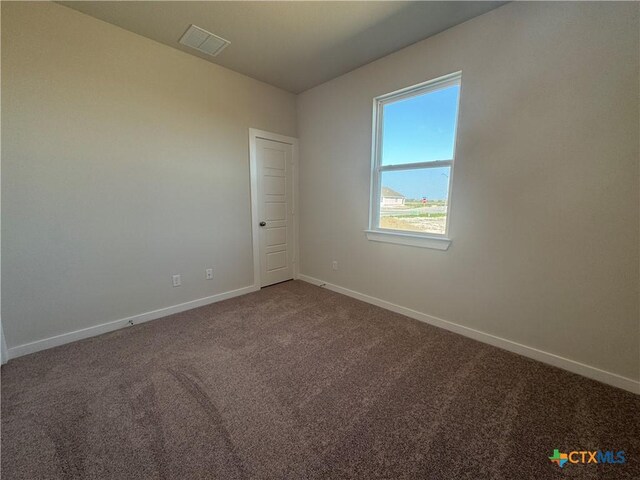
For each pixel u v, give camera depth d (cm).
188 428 133
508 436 130
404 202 261
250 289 329
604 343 167
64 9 189
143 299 246
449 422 138
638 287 155
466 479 110
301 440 127
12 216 183
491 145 197
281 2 182
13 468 113
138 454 119
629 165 151
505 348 206
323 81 309
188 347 206
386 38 223
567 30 162
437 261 238
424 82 228
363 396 156
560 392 159
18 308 190
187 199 265
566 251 175
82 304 215
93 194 212
